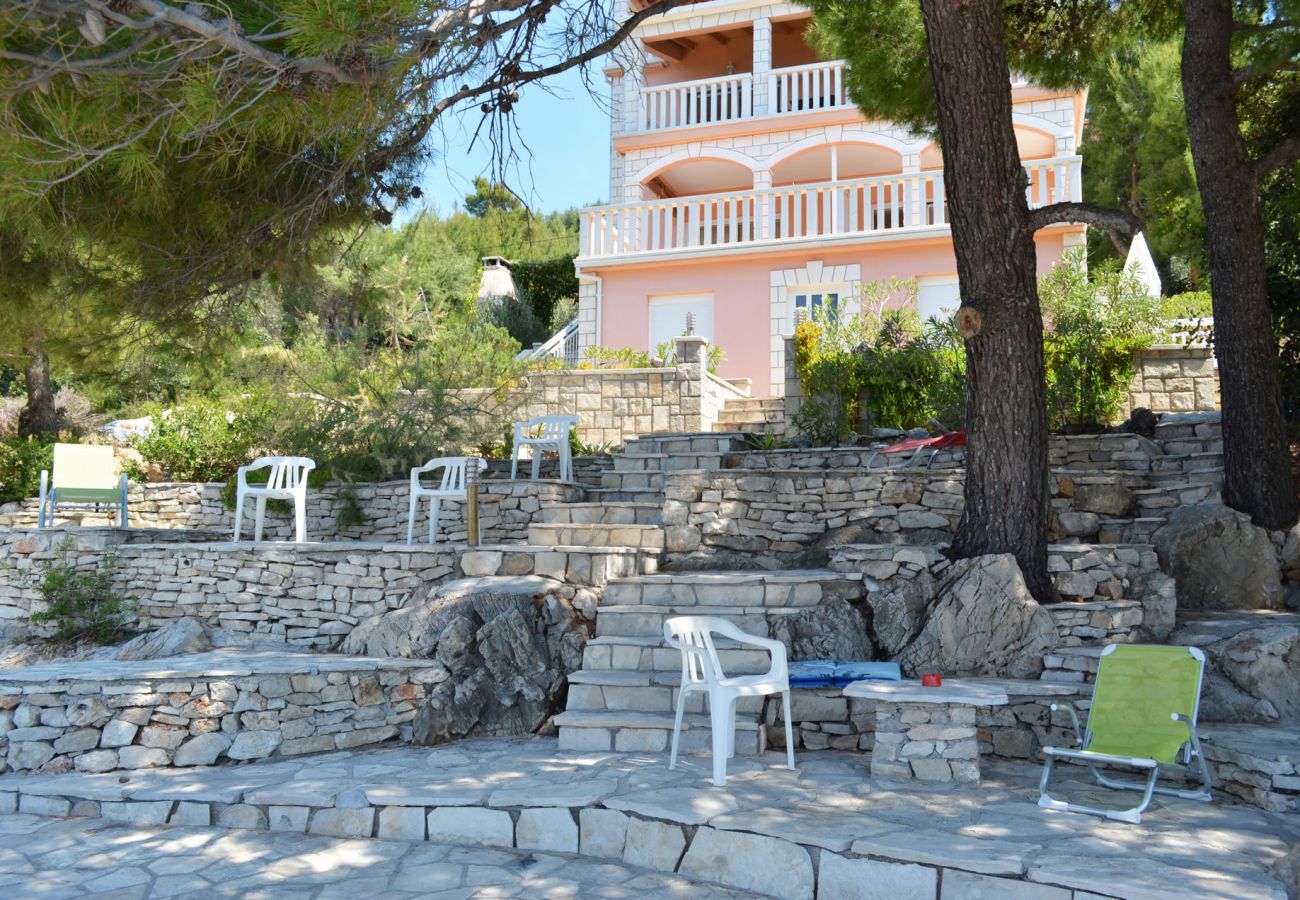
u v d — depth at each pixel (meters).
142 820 5.95
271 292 9.69
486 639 7.49
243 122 5.55
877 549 7.63
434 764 6.44
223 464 14.16
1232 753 5.51
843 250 18.70
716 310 19.42
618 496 11.52
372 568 8.78
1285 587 8.19
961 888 4.28
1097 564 7.43
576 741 6.68
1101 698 5.67
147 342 8.64
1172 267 25.05
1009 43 11.04
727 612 7.38
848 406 13.21
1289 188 10.88
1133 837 4.69
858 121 20.45
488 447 13.77
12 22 4.50
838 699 6.64
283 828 5.77
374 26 4.93
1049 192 17.77
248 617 9.09
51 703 6.84
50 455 14.38
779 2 21.22
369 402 13.54
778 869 4.71
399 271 15.45
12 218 6.41
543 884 4.82
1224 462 8.80
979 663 7.00
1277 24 8.81
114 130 5.31
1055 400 11.91
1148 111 25.84
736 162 21.33
